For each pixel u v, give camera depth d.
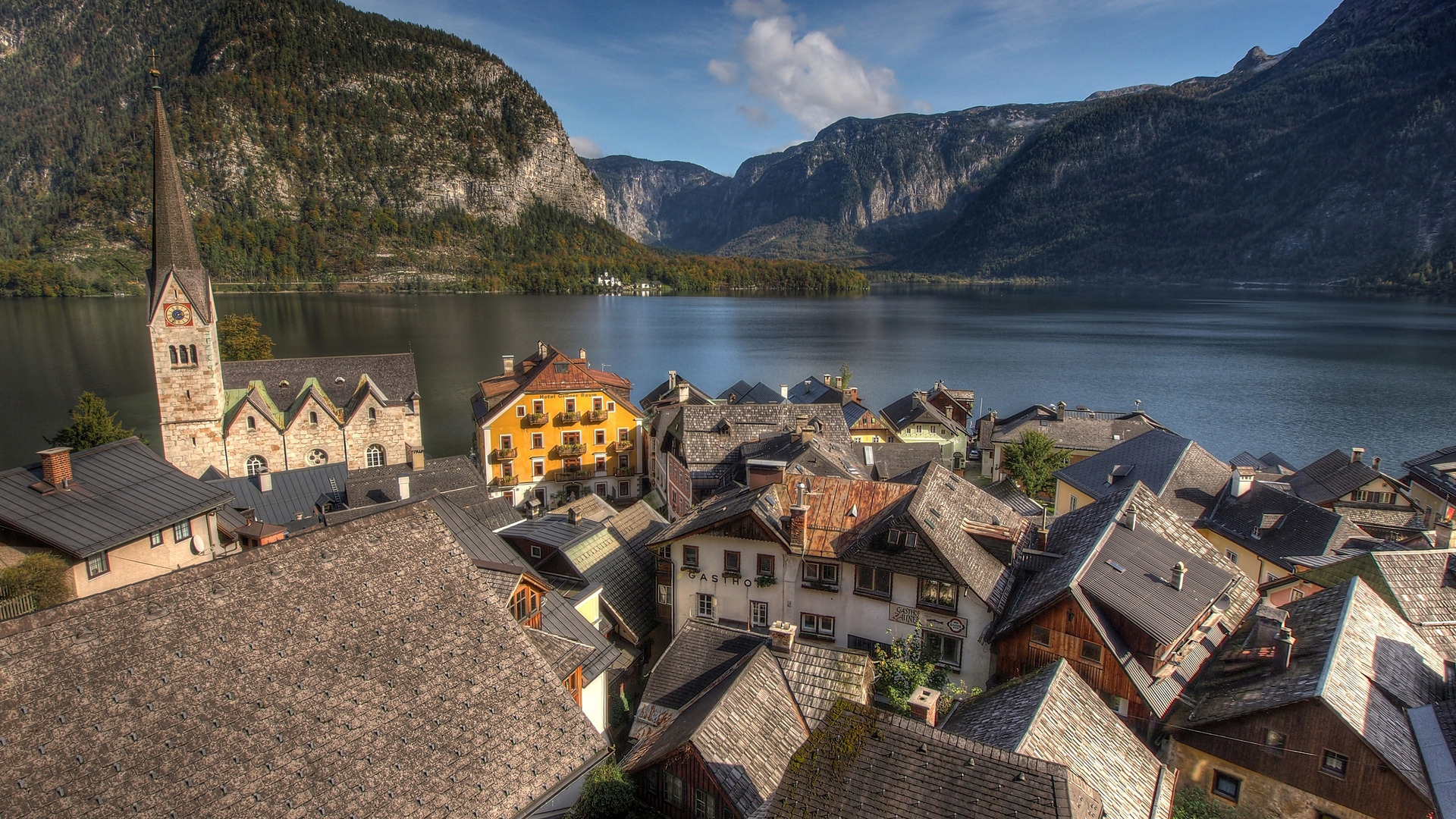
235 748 17.12
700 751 22.03
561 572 42.91
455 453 98.94
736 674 26.36
